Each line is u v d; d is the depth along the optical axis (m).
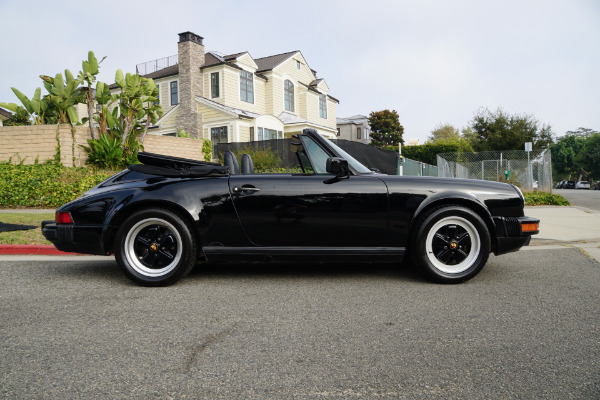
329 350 2.38
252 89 26.92
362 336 2.59
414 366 2.17
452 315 2.98
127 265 3.76
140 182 3.94
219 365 2.18
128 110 12.62
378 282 3.94
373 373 2.09
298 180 3.82
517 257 5.23
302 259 3.80
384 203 3.77
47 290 3.66
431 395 1.88
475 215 3.78
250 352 2.35
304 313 3.03
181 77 24.19
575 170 90.38
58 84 12.02
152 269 3.82
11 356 2.29
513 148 37.06
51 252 5.53
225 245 3.79
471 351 2.36
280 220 3.76
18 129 11.43
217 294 3.53
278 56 30.88
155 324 2.80
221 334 2.62
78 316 2.96
